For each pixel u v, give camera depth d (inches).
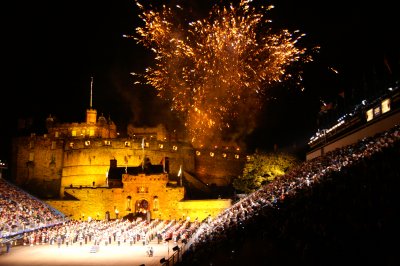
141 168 4451.3
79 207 4018.2
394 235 835.4
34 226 2938.0
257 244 1257.4
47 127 5590.6
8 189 3686.0
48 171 5364.2
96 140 5231.3
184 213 3934.5
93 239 2524.6
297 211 1309.1
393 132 1697.8
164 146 5359.3
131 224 3090.6
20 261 1872.5
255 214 1644.9
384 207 970.1
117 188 4082.2
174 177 5226.4
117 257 1967.3
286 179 2380.7
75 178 5196.9
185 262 1424.7
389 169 1194.0
